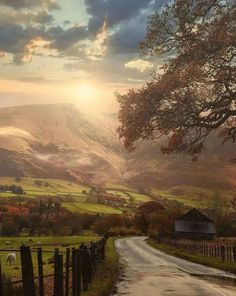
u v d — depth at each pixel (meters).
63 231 166.62
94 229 174.00
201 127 18.59
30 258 8.76
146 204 166.00
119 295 18.09
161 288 21.02
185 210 150.88
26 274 8.66
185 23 17.25
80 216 188.88
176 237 131.12
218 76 16.50
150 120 17.34
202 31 16.97
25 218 178.00
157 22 17.58
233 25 16.81
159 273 30.09
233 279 26.47
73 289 14.64
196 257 47.75
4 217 178.88
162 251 69.38
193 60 16.69
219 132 20.73
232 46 16.59
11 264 54.88
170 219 141.38
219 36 16.17
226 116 18.03
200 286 22.17
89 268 19.44
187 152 19.33
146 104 17.03
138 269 33.38
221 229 144.25
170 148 19.06
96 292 16.17
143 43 17.86
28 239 127.94
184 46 17.31
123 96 17.45
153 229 141.00
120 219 172.25
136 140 17.86
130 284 22.48
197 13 17.08
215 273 31.12
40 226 173.75
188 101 16.81
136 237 140.12
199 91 17.20
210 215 155.62
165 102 17.22
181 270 33.72
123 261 42.53
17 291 15.65
